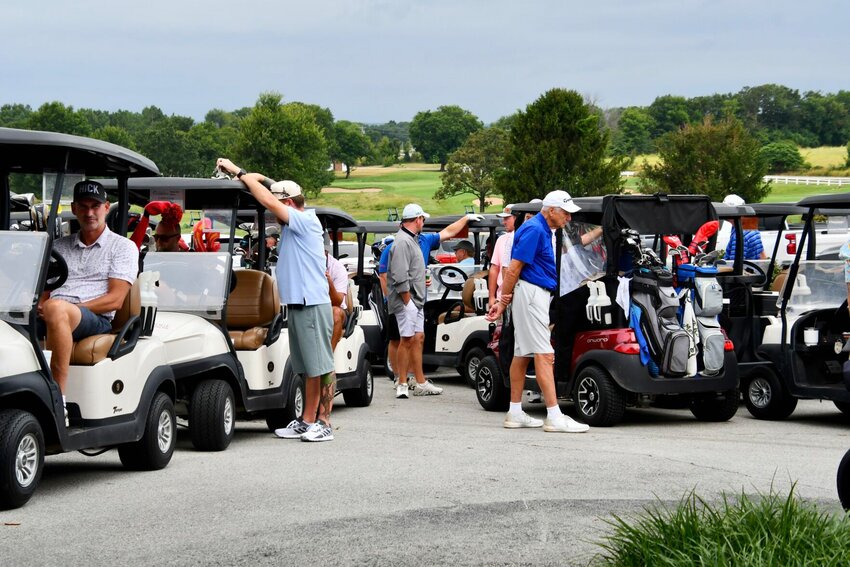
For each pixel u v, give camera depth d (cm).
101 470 793
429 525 591
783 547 446
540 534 570
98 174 814
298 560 519
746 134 5025
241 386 916
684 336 1016
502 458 820
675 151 5000
